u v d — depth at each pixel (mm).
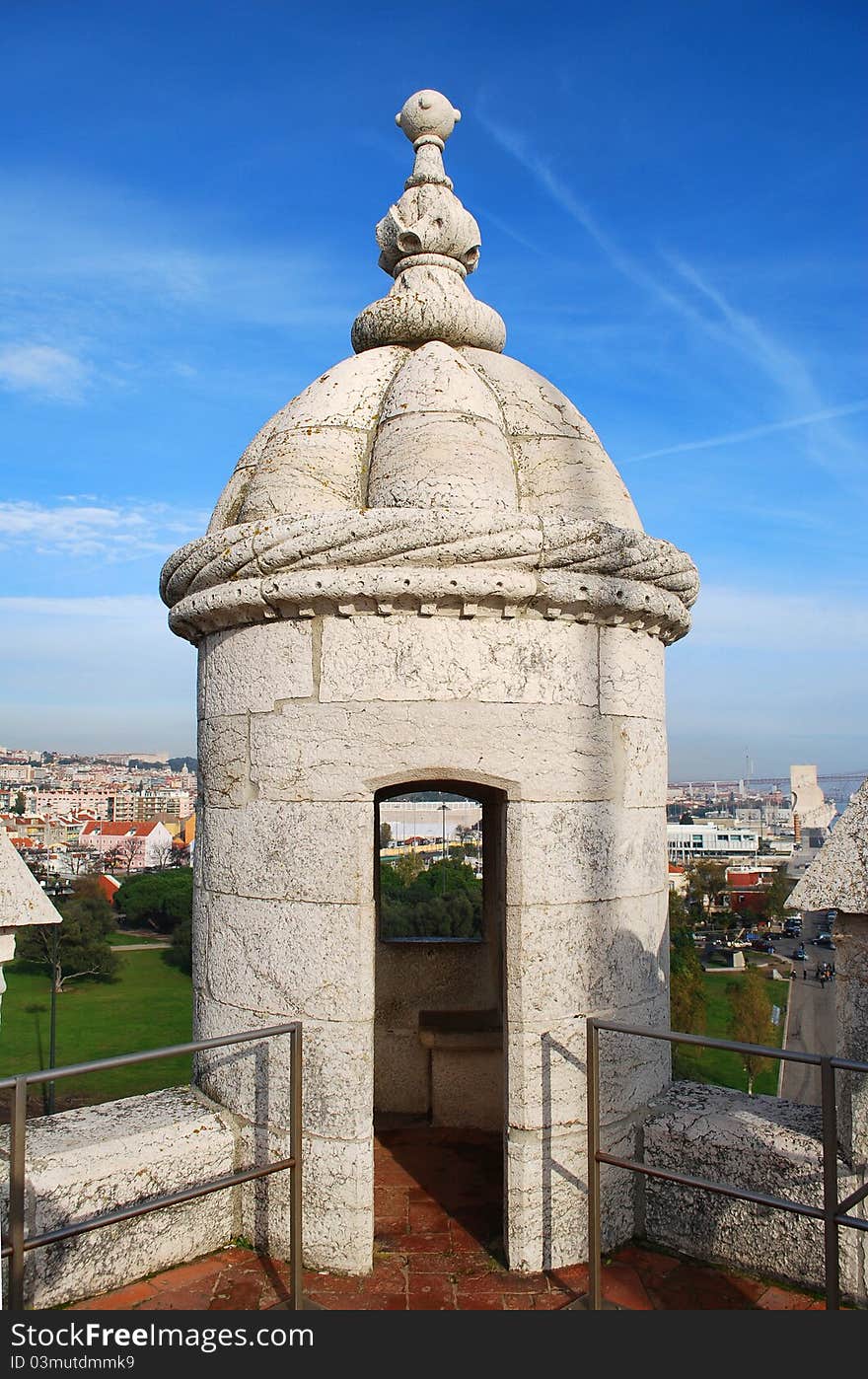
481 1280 3535
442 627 3660
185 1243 3648
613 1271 3609
